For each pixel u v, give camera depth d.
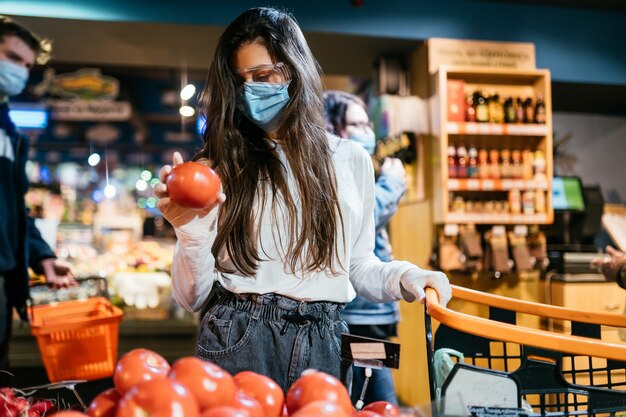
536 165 4.39
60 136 10.91
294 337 1.36
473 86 4.59
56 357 2.69
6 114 2.78
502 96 4.62
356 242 1.57
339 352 1.40
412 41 4.66
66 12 4.23
